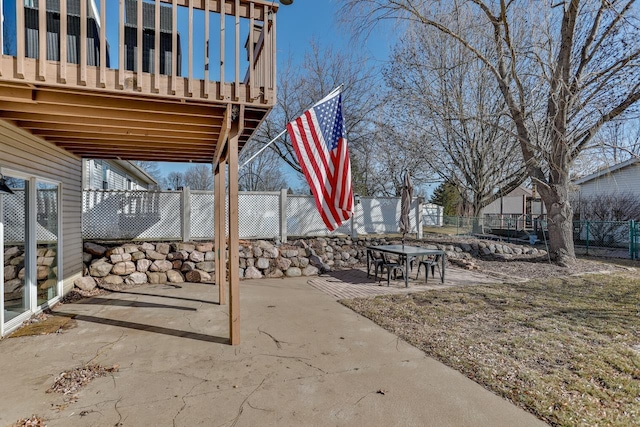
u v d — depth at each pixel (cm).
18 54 298
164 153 662
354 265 925
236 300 392
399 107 1477
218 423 244
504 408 259
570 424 237
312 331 433
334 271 867
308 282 742
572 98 782
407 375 313
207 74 360
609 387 285
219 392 286
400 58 1346
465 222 1430
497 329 426
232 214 392
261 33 406
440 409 259
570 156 891
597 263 955
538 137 876
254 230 888
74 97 349
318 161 523
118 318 489
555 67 807
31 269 489
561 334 406
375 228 1057
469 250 1047
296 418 249
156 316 499
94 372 322
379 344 388
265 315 502
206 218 829
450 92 1243
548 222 958
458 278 767
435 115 1254
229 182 393
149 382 303
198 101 369
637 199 1455
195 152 651
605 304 538
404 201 796
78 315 504
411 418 248
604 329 423
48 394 282
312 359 350
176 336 417
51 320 480
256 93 379
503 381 298
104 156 686
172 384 299
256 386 296
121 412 257
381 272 766
